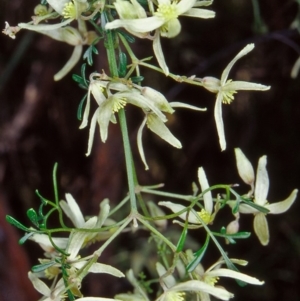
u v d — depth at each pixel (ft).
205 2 1.07
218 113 1.10
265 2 1.96
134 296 1.14
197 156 2.24
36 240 1.14
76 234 1.07
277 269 2.28
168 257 1.30
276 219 2.28
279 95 2.17
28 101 2.08
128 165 1.08
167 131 1.10
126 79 1.07
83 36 1.26
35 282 1.09
